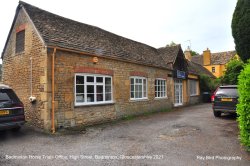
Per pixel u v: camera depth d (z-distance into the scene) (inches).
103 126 401.1
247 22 483.5
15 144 271.7
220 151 240.7
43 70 354.9
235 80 818.8
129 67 533.6
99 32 562.9
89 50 425.1
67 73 379.6
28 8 422.9
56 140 293.6
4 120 292.5
